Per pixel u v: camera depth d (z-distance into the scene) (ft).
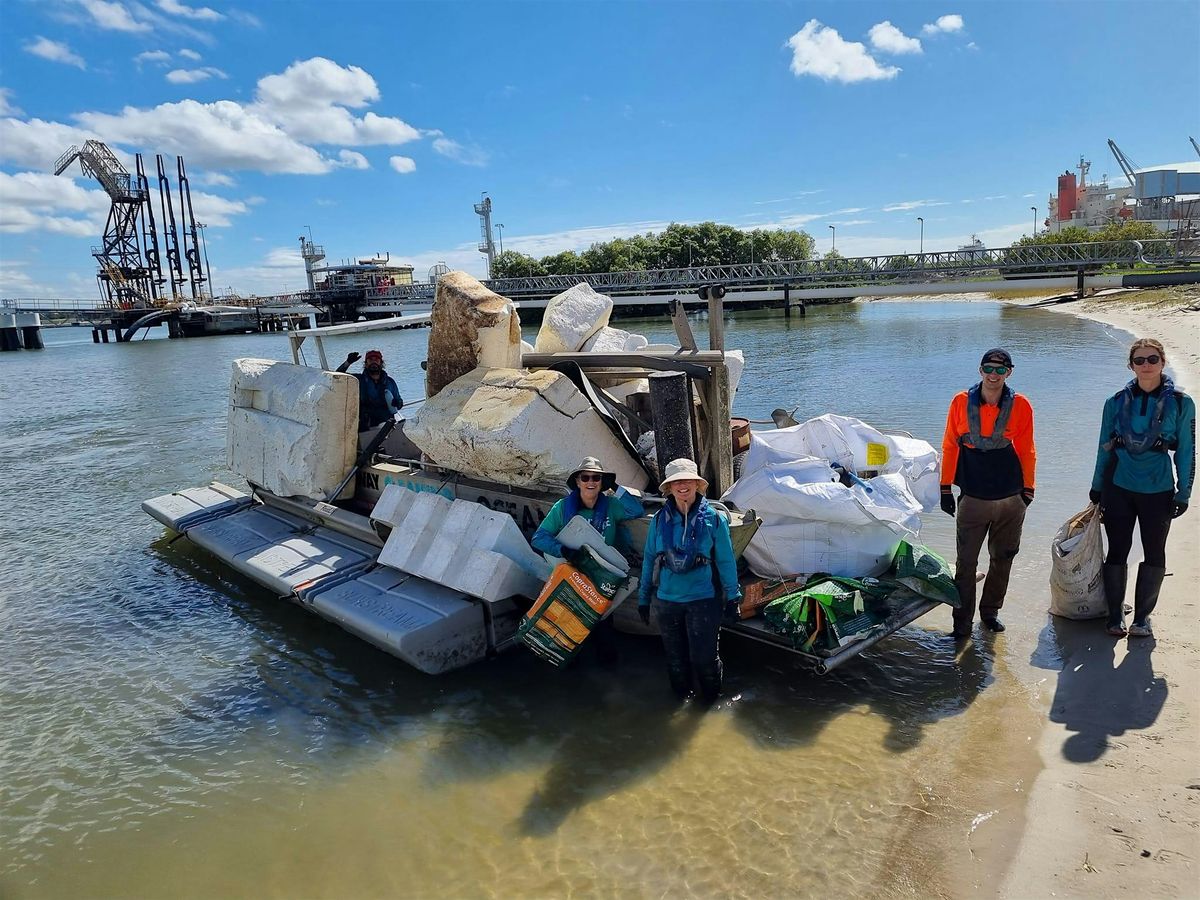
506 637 18.79
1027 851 11.10
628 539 17.97
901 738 14.33
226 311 311.06
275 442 26.17
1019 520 16.90
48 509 37.65
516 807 13.41
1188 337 77.00
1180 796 11.73
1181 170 542.16
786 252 366.84
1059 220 591.37
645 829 12.52
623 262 328.08
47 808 14.42
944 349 92.73
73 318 339.16
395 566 19.92
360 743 15.83
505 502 21.01
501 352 22.24
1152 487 15.93
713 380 19.47
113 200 335.88
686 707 16.05
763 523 17.81
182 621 22.94
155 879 12.41
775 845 11.85
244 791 14.56
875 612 16.81
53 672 19.94
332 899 11.71
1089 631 17.52
